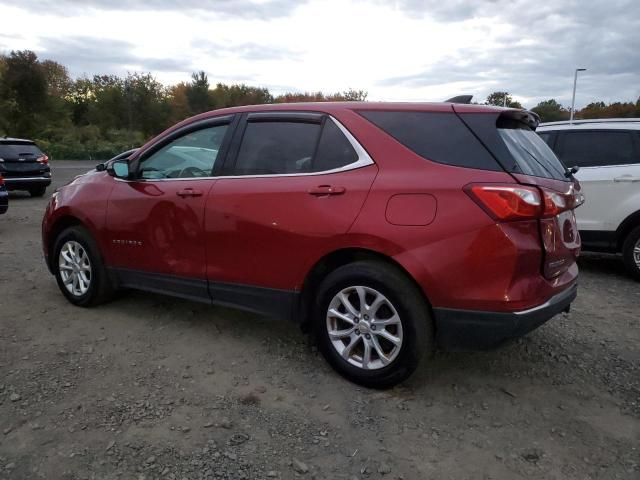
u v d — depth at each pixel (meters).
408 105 3.45
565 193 3.39
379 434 2.96
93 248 4.67
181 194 4.04
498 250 2.96
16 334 4.20
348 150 3.46
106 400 3.23
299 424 3.04
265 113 3.88
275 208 3.58
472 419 3.14
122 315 4.67
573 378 3.69
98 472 2.59
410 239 3.12
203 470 2.62
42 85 46.31
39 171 14.27
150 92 61.09
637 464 2.75
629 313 5.08
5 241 7.98
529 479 2.62
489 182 3.01
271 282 3.67
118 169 4.42
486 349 3.12
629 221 6.12
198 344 4.09
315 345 4.11
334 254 3.45
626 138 6.25
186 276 4.09
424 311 3.20
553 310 3.19
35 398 3.23
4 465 2.61
